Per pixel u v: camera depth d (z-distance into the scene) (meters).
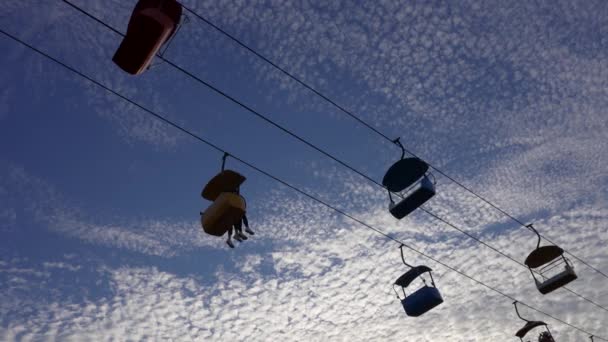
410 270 11.88
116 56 6.84
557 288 13.37
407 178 11.13
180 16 6.96
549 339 14.62
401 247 12.06
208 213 8.49
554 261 13.59
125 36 6.64
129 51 6.80
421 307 11.55
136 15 6.54
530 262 13.68
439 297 11.45
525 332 14.66
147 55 6.85
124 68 6.97
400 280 12.23
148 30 6.58
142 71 7.05
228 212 8.27
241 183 8.66
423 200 10.88
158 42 6.76
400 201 10.92
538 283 13.51
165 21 6.57
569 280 13.15
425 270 12.11
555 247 13.11
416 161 10.58
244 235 8.63
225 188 8.73
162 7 6.71
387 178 11.01
